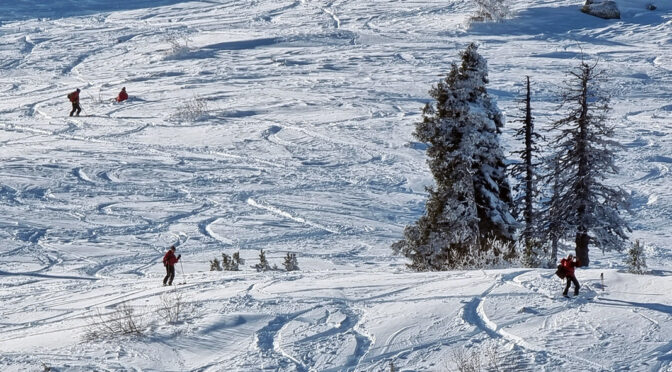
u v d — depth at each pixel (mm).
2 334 64750
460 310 57406
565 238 99188
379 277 72125
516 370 45656
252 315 59844
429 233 95188
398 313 58156
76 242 124500
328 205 147375
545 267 89125
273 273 83812
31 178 168875
